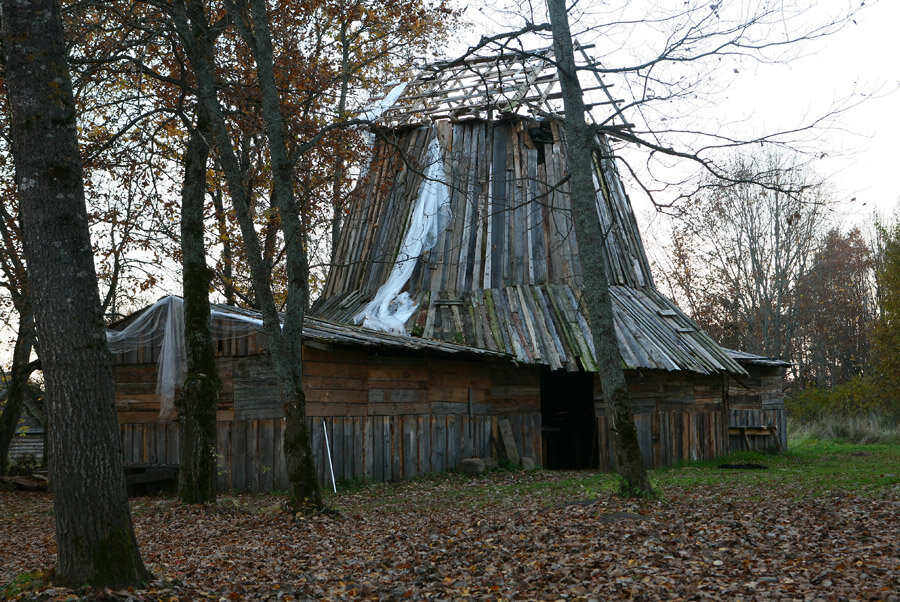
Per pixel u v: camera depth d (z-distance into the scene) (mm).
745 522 10734
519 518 12125
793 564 8195
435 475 20797
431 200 27562
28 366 24547
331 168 23688
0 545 12711
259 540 11523
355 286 27688
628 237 28328
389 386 20219
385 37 28469
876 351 37531
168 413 19859
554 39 13047
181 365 20016
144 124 17812
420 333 24172
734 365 25250
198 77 14227
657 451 23375
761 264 47156
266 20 13719
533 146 28438
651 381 23734
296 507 13016
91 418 7258
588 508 12211
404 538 11156
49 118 7355
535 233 26797
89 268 7441
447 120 29375
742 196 46562
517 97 27641
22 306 24453
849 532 9789
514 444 23297
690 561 8539
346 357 19125
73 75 14625
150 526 13461
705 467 23172
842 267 60344
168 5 14508
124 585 7270
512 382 23797
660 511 11656
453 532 11289
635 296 26609
